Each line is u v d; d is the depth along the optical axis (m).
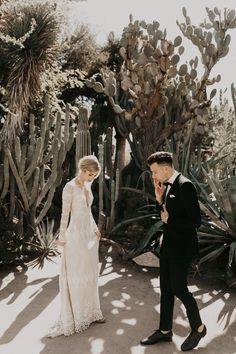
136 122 6.43
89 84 6.46
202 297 4.27
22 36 5.90
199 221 3.04
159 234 5.70
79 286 3.43
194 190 3.05
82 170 3.46
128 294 4.31
